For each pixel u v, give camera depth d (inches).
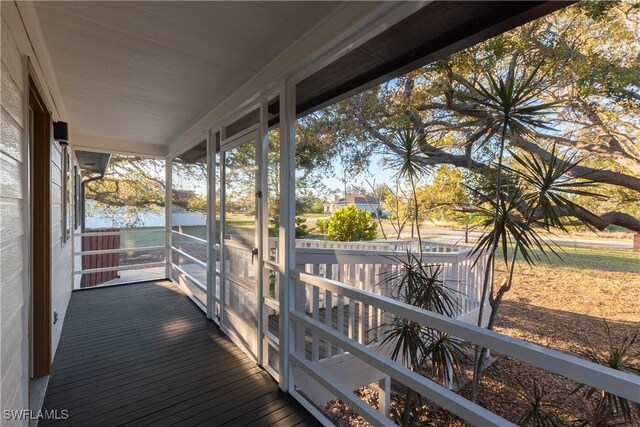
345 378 100.0
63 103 118.1
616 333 105.2
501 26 56.4
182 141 170.2
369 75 82.5
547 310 127.1
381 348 108.6
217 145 133.4
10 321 44.5
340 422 110.9
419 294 90.8
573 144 120.8
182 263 191.0
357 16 56.7
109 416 73.7
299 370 91.5
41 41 72.4
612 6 110.8
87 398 80.5
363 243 184.1
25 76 55.5
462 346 92.7
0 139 41.3
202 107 122.6
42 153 87.0
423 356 89.3
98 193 335.0
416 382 53.6
